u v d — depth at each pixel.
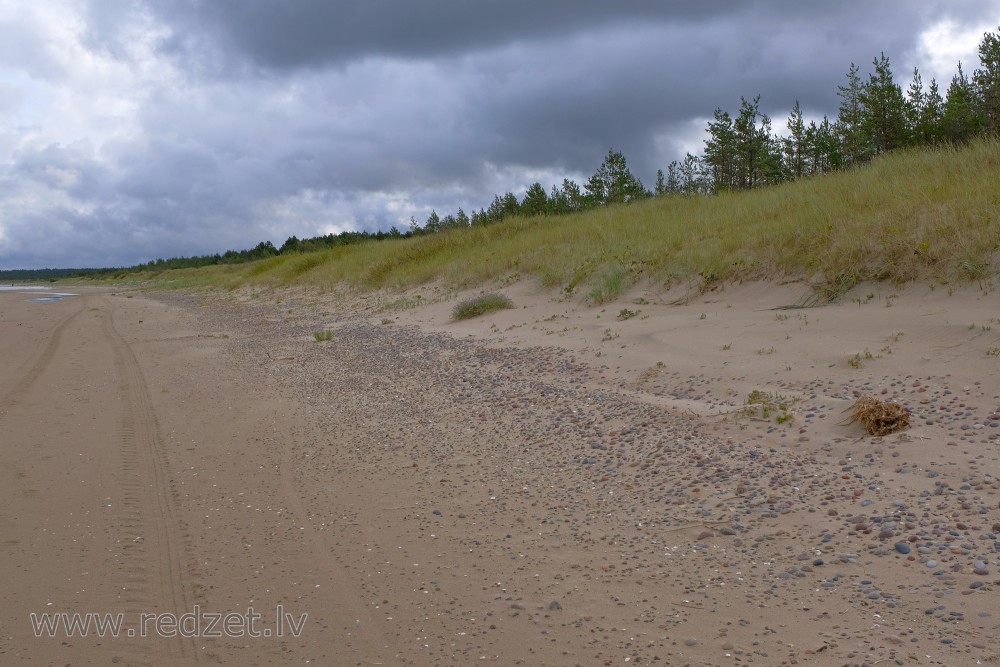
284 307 22.19
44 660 3.44
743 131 31.23
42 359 12.52
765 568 3.79
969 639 3.00
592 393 7.36
